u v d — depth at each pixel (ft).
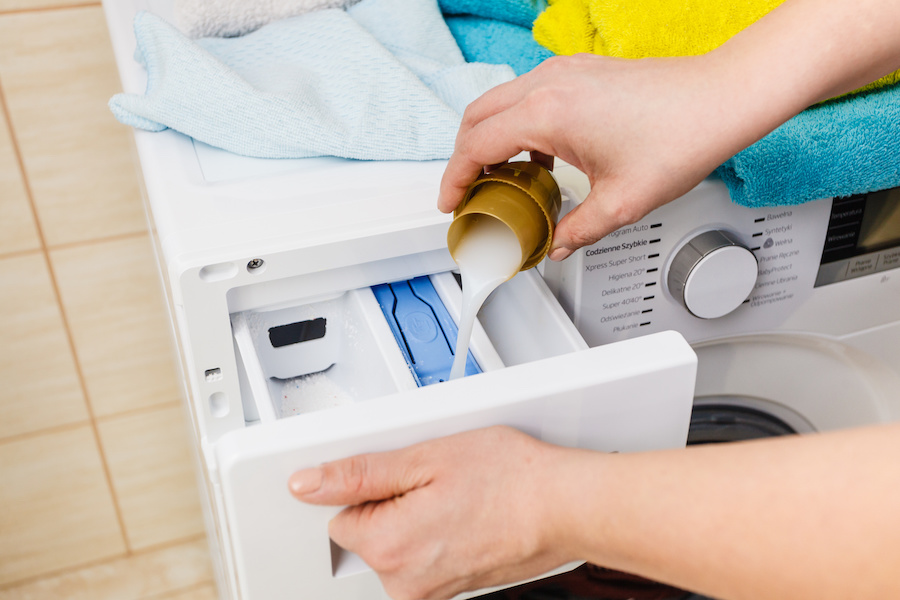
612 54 1.69
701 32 1.70
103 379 3.67
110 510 4.09
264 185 1.64
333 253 1.50
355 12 2.15
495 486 1.11
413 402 1.15
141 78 1.94
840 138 1.66
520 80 1.49
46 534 4.01
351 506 1.16
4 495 3.79
